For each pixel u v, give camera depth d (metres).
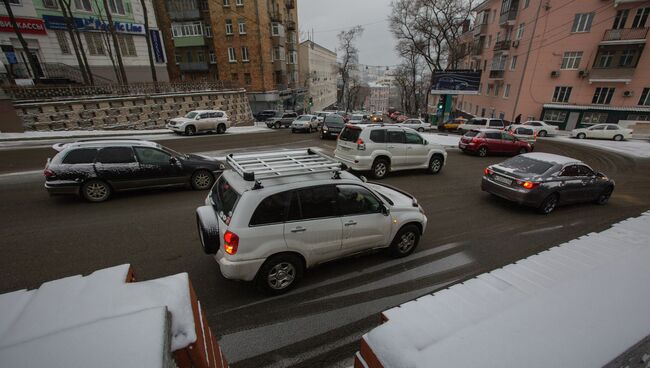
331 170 4.20
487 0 37.34
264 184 3.72
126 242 5.17
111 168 7.06
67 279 1.06
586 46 26.67
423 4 30.08
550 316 1.18
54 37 21.56
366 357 1.28
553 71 28.41
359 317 3.54
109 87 19.41
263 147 15.29
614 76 25.95
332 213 4.04
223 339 3.17
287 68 43.88
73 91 17.64
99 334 0.70
